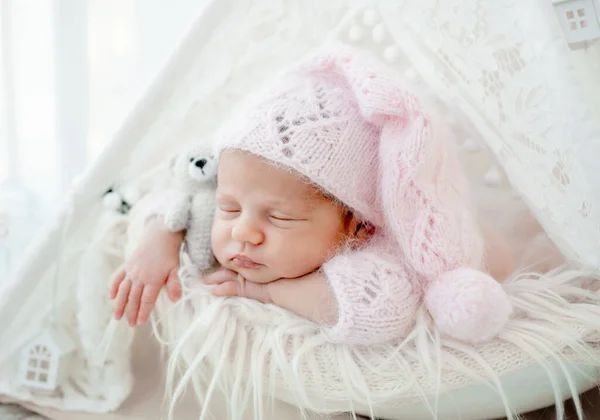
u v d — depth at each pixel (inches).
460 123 37.3
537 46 28.6
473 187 38.9
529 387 29.3
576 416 32.5
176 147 36.3
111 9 46.6
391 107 29.5
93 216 34.9
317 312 30.2
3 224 43.5
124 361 33.7
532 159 31.1
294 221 31.5
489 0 30.2
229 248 32.5
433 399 29.3
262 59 36.2
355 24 36.4
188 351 31.4
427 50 34.2
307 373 29.3
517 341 28.2
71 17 45.4
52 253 33.4
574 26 27.2
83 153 45.9
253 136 30.8
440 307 28.5
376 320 28.6
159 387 34.9
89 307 33.8
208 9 34.0
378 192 32.4
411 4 33.2
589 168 28.5
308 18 36.1
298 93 31.7
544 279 32.6
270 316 30.8
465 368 28.1
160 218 35.3
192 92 35.2
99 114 46.4
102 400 33.0
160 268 33.7
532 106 30.1
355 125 31.8
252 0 34.7
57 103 45.1
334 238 32.4
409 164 29.6
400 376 28.6
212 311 31.0
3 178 45.3
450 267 29.9
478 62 31.4
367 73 30.4
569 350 28.7
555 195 30.9
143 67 46.6
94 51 46.4
